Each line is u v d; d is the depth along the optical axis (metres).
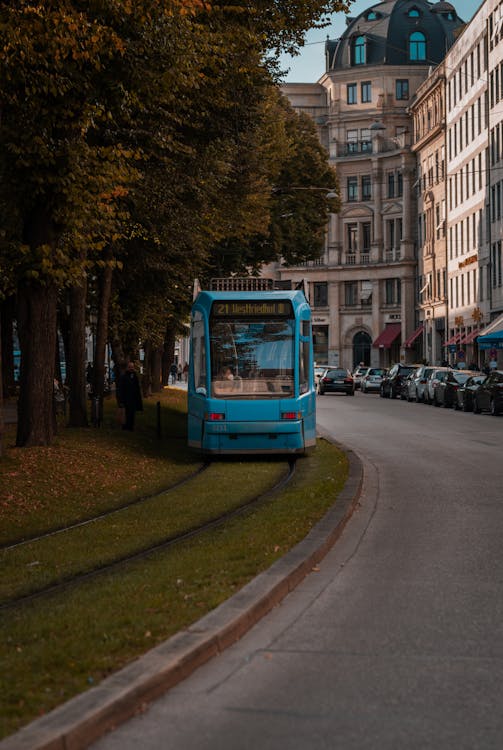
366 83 110.38
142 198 24.92
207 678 6.75
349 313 112.44
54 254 21.06
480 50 76.81
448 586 9.84
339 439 29.77
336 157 111.56
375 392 81.19
